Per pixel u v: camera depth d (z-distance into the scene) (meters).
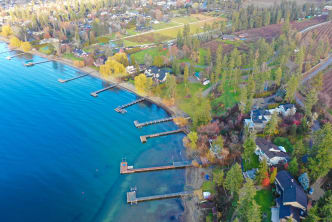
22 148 128.88
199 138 130.62
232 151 120.50
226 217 92.69
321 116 141.38
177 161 122.25
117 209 100.44
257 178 100.25
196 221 94.38
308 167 100.94
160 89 180.88
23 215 96.69
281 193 95.94
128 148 131.62
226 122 142.25
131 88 189.25
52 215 97.38
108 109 165.12
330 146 95.56
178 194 105.00
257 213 77.12
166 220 95.69
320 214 82.25
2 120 150.00
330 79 182.38
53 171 116.50
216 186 106.12
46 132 141.50
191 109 160.00
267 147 115.44
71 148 130.50
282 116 142.75
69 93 183.25
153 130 145.38
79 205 101.75
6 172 114.44
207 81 188.25
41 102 170.50
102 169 118.75
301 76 172.75
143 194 105.81
